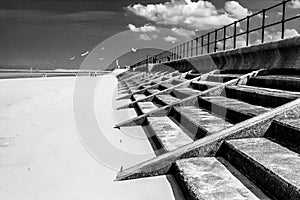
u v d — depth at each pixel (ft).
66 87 76.95
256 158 8.77
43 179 11.17
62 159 13.73
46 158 13.87
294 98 13.00
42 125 22.49
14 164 12.96
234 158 10.26
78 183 10.80
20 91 61.31
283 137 10.75
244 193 7.95
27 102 39.91
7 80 113.09
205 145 11.50
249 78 23.16
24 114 28.35
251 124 11.52
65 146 16.03
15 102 39.99
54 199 9.43
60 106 35.53
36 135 18.85
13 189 10.23
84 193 9.88
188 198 8.74
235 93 20.66
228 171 9.78
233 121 15.39
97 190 10.13
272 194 7.64
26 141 17.19
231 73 34.91
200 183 8.73
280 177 7.23
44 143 16.74
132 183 10.73
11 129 20.80
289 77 18.84
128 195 9.68
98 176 11.51
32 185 10.58
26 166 12.68
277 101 14.55
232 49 33.32
